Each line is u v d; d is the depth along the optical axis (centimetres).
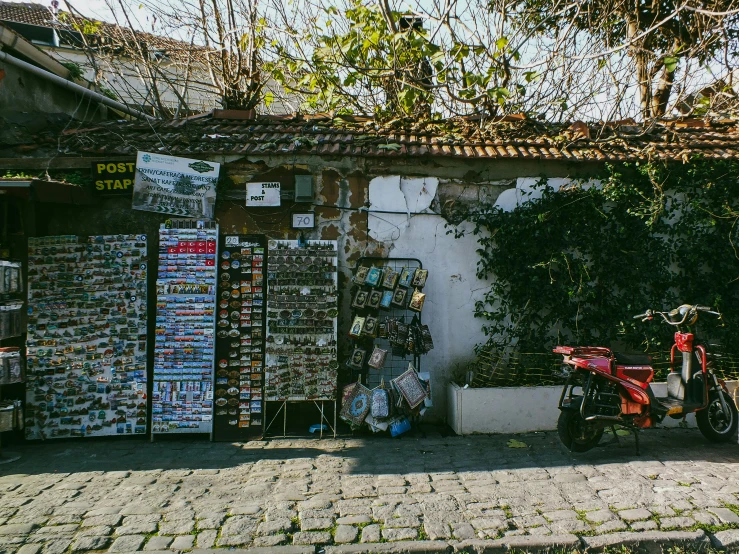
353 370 708
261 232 724
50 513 450
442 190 744
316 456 603
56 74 887
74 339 677
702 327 757
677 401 629
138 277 685
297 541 404
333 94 955
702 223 751
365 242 734
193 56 1156
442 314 739
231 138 752
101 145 736
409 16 874
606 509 449
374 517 440
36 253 684
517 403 684
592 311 746
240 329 684
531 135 827
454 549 397
